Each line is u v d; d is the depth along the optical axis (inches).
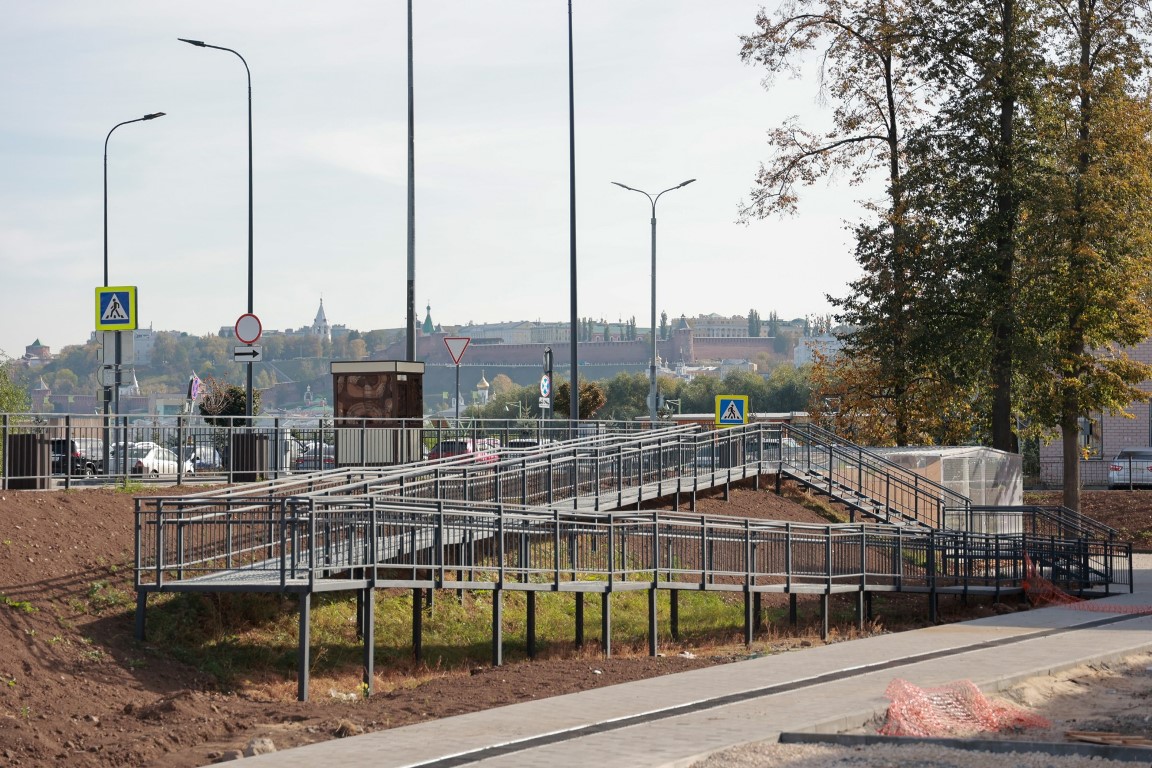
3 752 523.5
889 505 1501.0
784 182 1968.5
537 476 1106.7
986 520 1606.8
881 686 647.1
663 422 1814.7
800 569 1073.5
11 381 2096.5
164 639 721.0
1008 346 1769.2
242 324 1391.5
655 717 569.9
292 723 599.2
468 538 884.0
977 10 1791.3
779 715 562.3
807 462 1533.0
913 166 1820.9
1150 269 1823.3
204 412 1985.7
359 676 759.1
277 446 1098.1
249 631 780.0
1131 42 1792.6
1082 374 1867.6
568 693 669.9
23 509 777.6
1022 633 900.6
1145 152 1784.0
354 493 916.0
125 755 531.8
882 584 1139.3
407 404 1259.8
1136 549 1882.4
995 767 474.3
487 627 896.9
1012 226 1797.5
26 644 644.7
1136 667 764.0
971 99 1782.7
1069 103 1811.0
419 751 495.5
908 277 1819.6
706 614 1059.3
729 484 1446.9
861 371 1985.7
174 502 722.8
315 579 719.1
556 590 860.6
